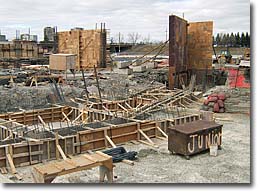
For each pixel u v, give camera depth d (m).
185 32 30.05
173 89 25.80
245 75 25.41
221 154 11.78
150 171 10.08
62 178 9.34
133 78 30.92
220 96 20.16
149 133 13.99
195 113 16.95
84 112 17.31
